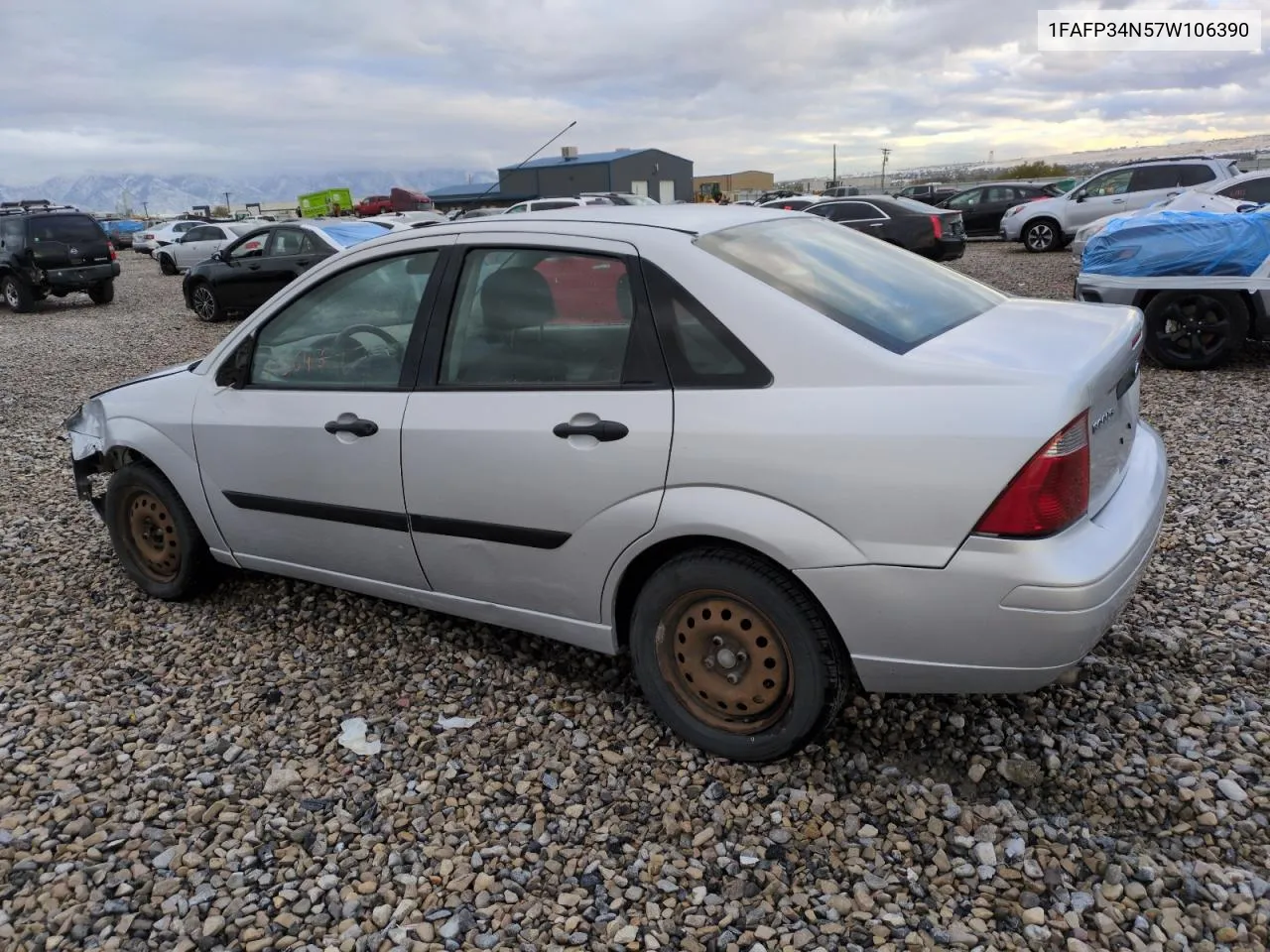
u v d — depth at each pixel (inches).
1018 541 86.7
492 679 130.9
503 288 115.1
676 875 92.7
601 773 109.2
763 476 95.0
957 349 96.7
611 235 109.5
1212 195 473.1
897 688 97.6
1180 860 90.6
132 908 90.4
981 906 86.7
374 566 130.5
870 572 91.7
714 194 2256.4
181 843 99.2
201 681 133.7
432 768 111.3
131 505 158.7
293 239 526.0
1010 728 112.4
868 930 84.5
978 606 88.7
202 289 555.2
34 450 273.0
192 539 151.0
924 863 92.8
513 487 111.1
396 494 121.7
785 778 106.3
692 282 102.3
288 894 91.4
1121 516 97.4
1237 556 152.9
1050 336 103.9
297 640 145.1
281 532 137.9
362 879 93.5
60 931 87.4
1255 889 86.0
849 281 111.1
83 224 687.1
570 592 112.9
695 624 107.0
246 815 103.6
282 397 132.9
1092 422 92.2
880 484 90.1
